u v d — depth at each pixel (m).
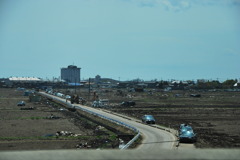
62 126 105.62
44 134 87.50
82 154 27.19
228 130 90.19
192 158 26.53
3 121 117.50
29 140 75.50
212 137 75.25
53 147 66.56
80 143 71.12
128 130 83.81
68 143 71.69
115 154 27.33
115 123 100.50
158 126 91.56
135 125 93.12
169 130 80.69
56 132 90.62
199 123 107.88
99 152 27.92
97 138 78.94
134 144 58.53
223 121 114.50
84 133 90.31
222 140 70.06
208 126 99.88
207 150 28.28
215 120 117.94
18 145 68.81
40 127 102.19
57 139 77.19
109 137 80.56
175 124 102.31
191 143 61.84
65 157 26.19
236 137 75.94
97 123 111.56
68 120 124.44
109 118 109.00
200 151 28.03
